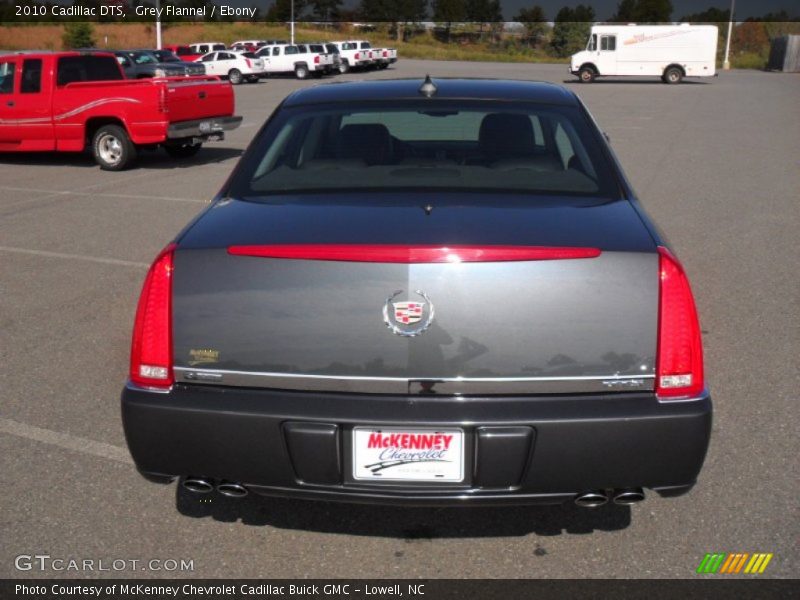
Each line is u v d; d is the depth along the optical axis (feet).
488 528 10.25
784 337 17.15
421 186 10.17
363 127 11.33
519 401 8.26
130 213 31.12
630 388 8.34
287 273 8.36
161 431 8.64
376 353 8.28
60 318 18.54
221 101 46.03
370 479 8.44
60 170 43.86
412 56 234.58
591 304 8.21
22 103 44.21
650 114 75.20
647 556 9.63
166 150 50.44
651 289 8.27
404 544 9.94
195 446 8.61
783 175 39.58
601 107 83.35
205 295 8.53
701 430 8.30
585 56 127.54
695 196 34.01
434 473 8.38
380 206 9.53
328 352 8.34
